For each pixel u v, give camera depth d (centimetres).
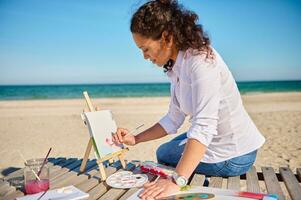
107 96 3538
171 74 256
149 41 226
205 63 221
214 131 219
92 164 311
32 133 870
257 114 1180
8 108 1723
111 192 231
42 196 221
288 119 1038
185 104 247
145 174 266
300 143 689
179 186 213
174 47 234
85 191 235
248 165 260
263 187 404
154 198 206
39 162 241
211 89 219
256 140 258
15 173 288
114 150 275
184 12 229
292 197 227
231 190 222
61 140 769
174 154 278
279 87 4816
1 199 223
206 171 262
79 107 1772
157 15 219
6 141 766
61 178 265
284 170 293
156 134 287
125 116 1217
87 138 789
